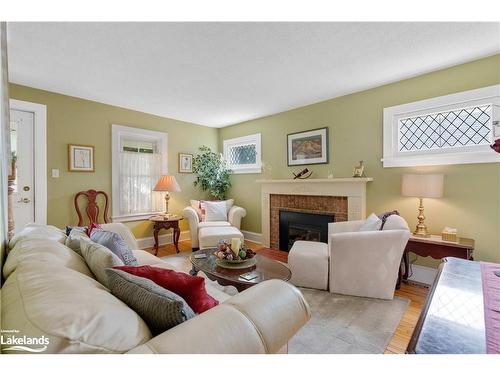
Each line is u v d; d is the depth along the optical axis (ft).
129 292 2.74
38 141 10.03
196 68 8.32
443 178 8.30
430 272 8.70
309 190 11.88
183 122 15.33
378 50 7.25
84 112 11.33
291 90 10.41
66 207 10.85
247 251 7.17
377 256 7.40
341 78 9.20
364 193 10.19
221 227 12.26
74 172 11.09
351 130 10.81
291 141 13.03
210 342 2.22
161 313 2.48
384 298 7.40
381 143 9.97
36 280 2.49
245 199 15.69
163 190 12.76
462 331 2.57
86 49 7.04
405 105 9.27
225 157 16.75
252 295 2.97
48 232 5.43
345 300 7.37
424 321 2.77
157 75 8.86
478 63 7.80
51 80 9.26
